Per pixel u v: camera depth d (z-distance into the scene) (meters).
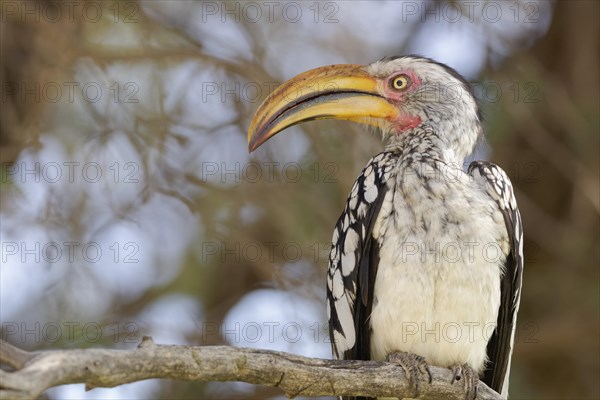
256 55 13.21
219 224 12.87
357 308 8.60
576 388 13.46
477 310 8.19
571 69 13.87
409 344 8.17
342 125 12.64
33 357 5.77
